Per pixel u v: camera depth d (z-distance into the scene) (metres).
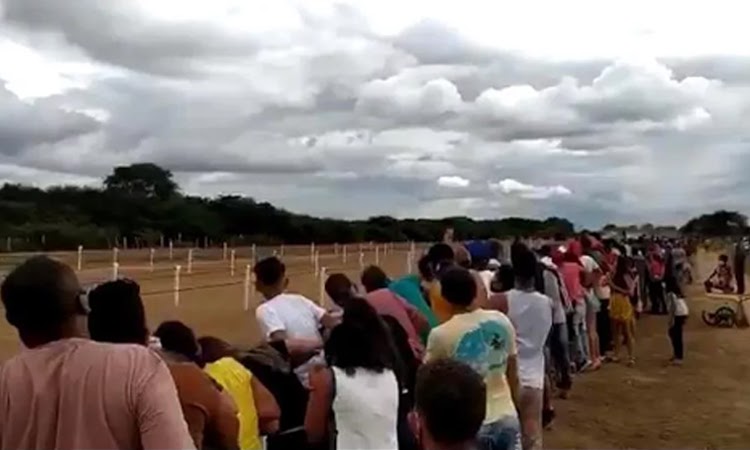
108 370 2.93
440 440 3.02
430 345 5.60
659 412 12.16
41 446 2.88
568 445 10.32
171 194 94.31
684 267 28.94
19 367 2.98
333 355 5.02
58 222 73.00
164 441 2.89
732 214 96.12
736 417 11.84
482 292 7.01
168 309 21.78
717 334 21.70
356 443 4.86
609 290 16.38
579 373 14.73
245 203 91.31
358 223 90.50
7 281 3.07
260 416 5.21
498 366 5.60
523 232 27.92
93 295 3.50
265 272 6.80
